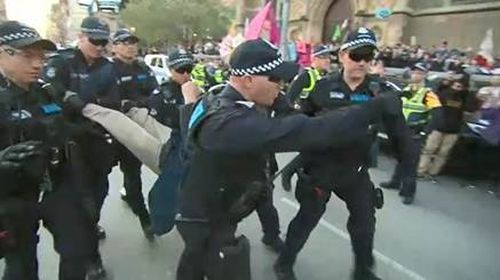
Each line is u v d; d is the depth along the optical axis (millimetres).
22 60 2104
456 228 4609
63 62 3182
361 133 1645
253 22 9406
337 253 3902
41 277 3398
